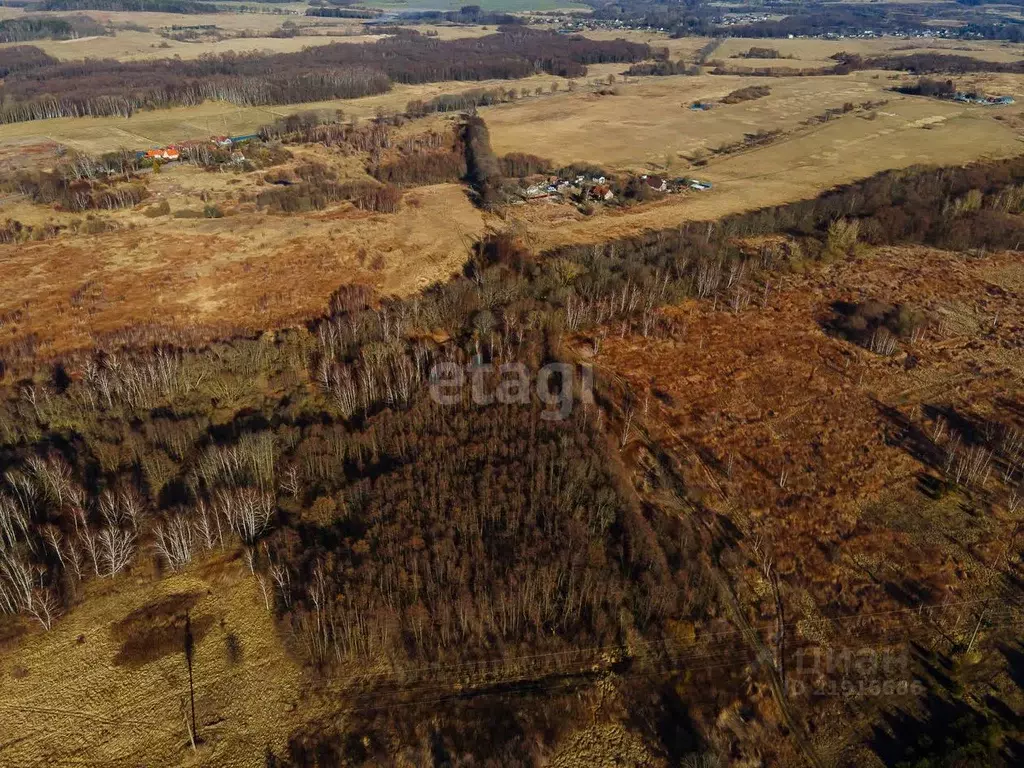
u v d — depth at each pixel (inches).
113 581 2426.2
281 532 2559.1
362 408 3294.8
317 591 2304.4
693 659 2170.3
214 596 2389.3
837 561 2502.5
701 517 2696.9
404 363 3476.9
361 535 2561.5
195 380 3444.9
